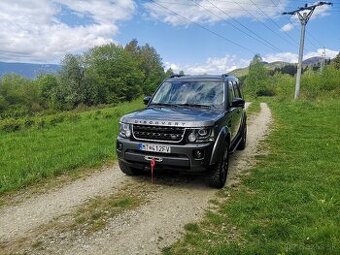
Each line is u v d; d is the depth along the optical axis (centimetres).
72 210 533
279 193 577
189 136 556
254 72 10569
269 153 921
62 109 6244
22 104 7294
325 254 374
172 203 554
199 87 728
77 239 436
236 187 632
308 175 682
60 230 463
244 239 427
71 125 1686
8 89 7456
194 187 631
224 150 621
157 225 473
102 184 661
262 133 1293
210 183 611
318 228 430
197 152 550
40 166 780
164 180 673
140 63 9138
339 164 771
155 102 724
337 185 621
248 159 858
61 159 853
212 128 568
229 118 687
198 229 459
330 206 506
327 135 1180
